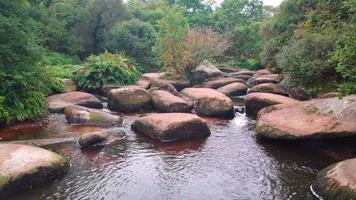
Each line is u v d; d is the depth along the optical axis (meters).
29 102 12.10
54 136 10.43
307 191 7.03
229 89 18.86
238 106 15.53
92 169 8.09
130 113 14.20
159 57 23.41
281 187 7.25
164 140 10.28
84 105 14.47
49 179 7.39
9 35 11.58
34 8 16.86
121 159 8.78
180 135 10.48
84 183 7.34
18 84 11.87
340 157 8.84
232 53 42.44
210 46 22.56
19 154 7.30
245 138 10.76
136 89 14.93
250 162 8.69
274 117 10.53
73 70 19.94
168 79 21.66
